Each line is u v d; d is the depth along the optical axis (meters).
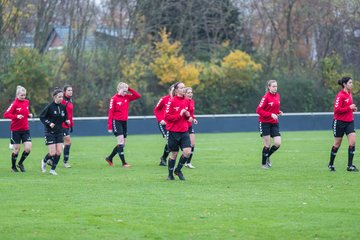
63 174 45.66
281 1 143.00
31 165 51.97
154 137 89.69
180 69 126.62
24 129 47.16
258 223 28.02
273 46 144.88
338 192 36.19
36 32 124.56
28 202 33.12
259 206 31.81
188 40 140.38
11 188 38.03
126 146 72.50
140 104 122.31
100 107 123.19
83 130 93.81
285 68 139.00
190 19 139.75
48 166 51.03
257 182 40.72
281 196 34.88
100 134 94.75
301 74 134.00
